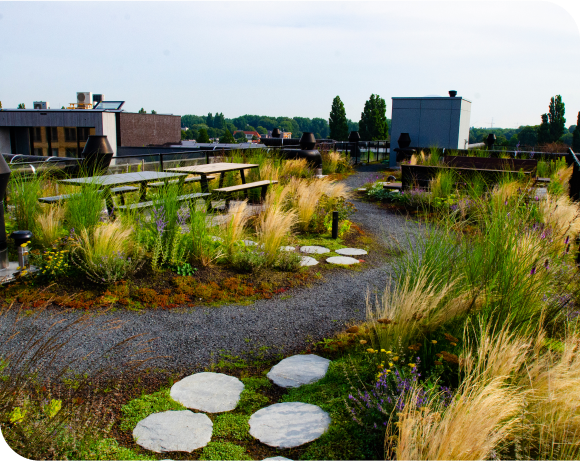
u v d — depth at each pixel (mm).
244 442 2686
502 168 11578
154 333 4102
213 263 5754
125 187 7285
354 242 7398
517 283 3602
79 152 31547
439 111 18266
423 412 2498
